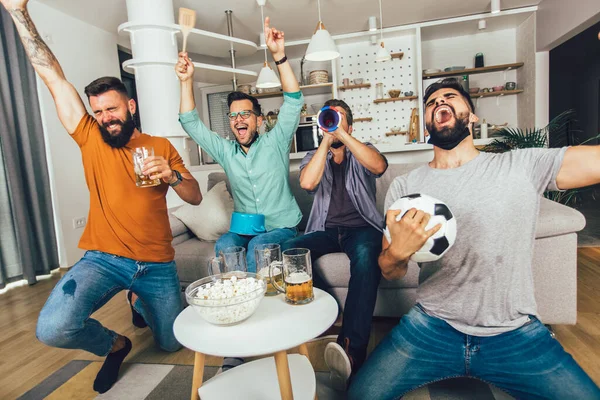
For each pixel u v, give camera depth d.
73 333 1.35
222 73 3.76
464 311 1.07
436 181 1.13
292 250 1.20
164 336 1.66
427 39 4.97
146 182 1.36
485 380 1.06
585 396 0.91
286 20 4.16
